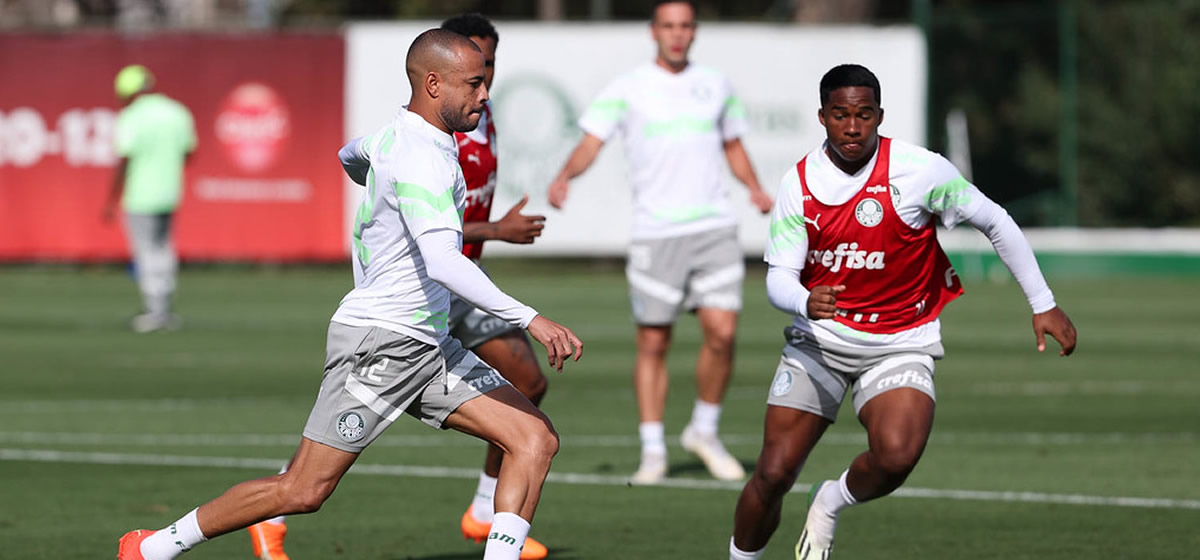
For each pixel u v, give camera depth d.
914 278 22.27
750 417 43.09
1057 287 91.19
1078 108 116.56
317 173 92.81
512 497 20.30
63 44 92.38
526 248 92.44
